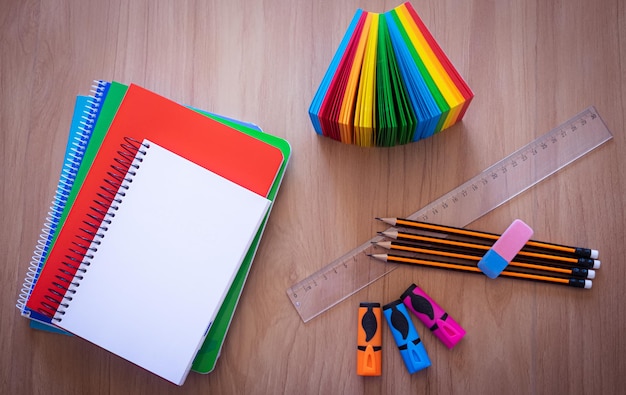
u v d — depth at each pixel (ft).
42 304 3.23
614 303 3.30
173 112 3.29
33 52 3.58
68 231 3.26
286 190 3.41
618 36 3.40
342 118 2.93
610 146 3.36
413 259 3.30
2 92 3.57
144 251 3.22
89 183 3.27
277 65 3.47
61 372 3.43
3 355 3.45
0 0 3.58
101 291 3.22
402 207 3.38
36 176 3.53
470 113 3.40
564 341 3.30
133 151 3.29
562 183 3.36
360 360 3.25
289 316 3.37
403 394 3.32
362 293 3.35
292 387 3.35
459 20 3.43
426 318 3.23
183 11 3.52
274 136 3.34
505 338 3.31
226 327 3.28
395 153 3.40
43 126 3.55
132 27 3.55
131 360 3.18
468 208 3.36
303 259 3.39
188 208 3.22
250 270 3.39
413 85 2.95
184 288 3.20
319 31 3.46
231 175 3.28
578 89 3.39
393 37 2.95
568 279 3.27
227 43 3.50
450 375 3.31
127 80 3.54
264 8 3.48
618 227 3.33
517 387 3.30
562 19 3.41
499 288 3.33
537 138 3.38
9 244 3.51
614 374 3.27
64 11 3.58
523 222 3.24
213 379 3.38
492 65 3.41
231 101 3.48
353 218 3.38
